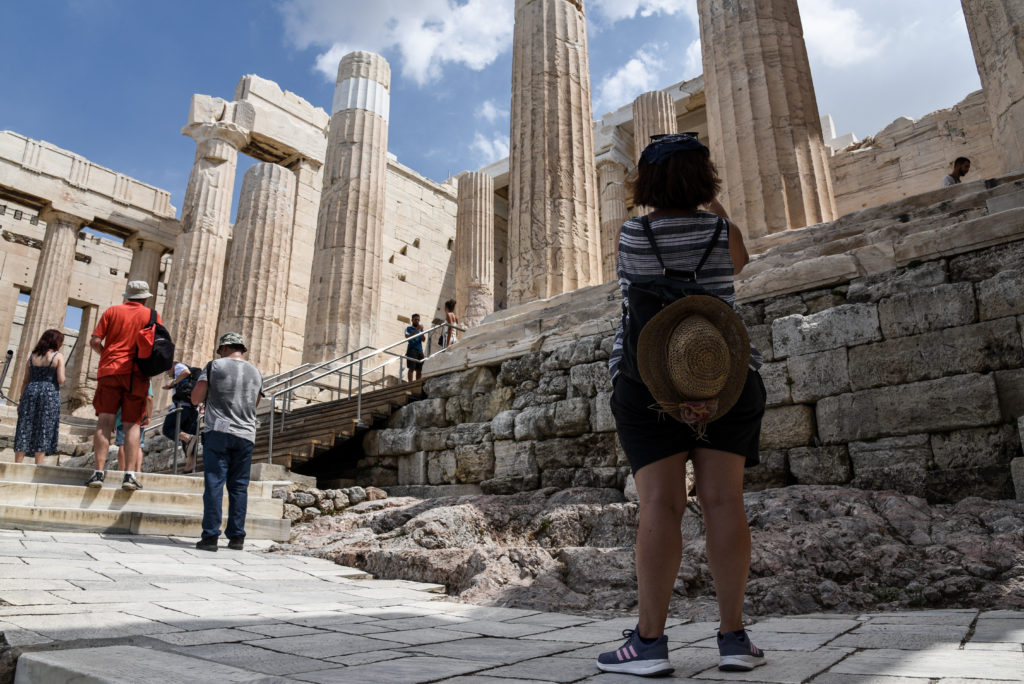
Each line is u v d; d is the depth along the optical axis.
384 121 18.20
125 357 6.69
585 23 12.23
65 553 4.89
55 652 2.29
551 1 11.84
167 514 6.60
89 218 23.52
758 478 6.25
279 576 4.83
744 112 9.10
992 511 4.36
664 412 2.02
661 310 2.00
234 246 19.42
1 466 6.65
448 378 9.80
